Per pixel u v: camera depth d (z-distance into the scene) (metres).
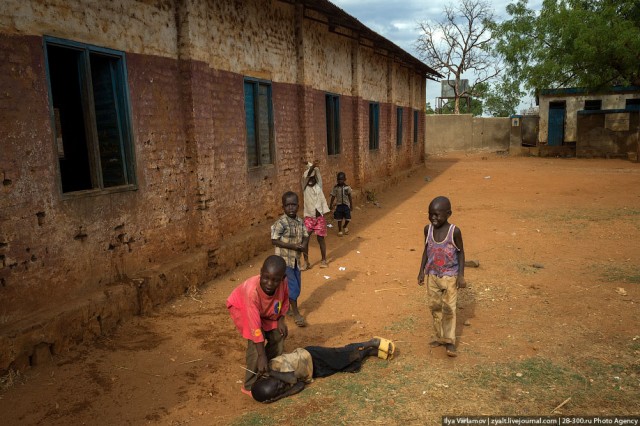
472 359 4.53
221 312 6.04
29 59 4.61
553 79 25.45
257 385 3.95
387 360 4.59
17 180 4.53
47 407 3.91
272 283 3.76
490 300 6.12
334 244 9.54
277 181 9.95
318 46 11.66
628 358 4.39
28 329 4.38
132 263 6.02
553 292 6.30
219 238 7.74
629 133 25.61
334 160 13.03
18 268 4.55
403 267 7.84
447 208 4.42
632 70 22.83
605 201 13.22
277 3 9.65
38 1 4.68
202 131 7.16
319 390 4.07
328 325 5.59
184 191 7.00
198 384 4.31
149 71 6.24
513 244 9.01
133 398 4.07
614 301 5.84
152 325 5.59
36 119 4.70
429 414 3.63
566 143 28.66
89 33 5.29
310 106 11.09
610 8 22.27
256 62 8.91
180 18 6.74
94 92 5.87
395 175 18.61
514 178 18.80
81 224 5.24
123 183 5.98
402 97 20.25
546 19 24.75
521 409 3.65
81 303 5.01
